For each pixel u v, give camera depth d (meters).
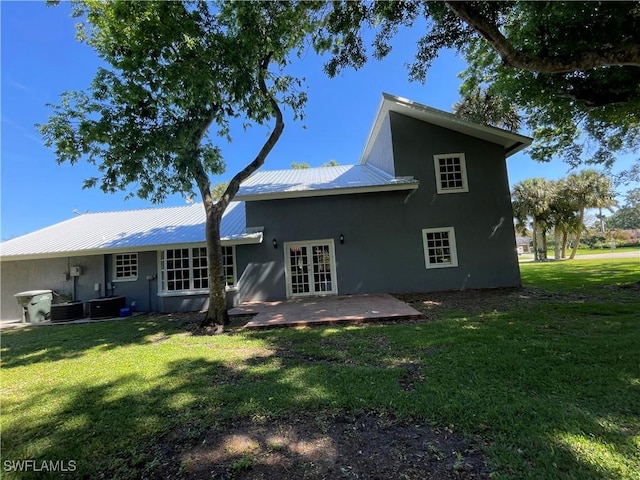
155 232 12.62
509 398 3.23
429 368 4.19
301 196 11.92
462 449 2.51
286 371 4.45
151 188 8.76
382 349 5.23
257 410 3.33
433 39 9.09
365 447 2.62
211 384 4.17
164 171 8.62
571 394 3.28
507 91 9.83
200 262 11.65
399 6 8.07
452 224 12.09
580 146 12.10
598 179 27.30
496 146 12.31
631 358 4.09
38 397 4.11
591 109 10.01
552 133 12.22
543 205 29.27
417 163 12.40
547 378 3.65
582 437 2.55
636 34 7.34
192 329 8.07
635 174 16.61
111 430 3.14
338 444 2.68
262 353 5.50
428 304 9.25
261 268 11.81
